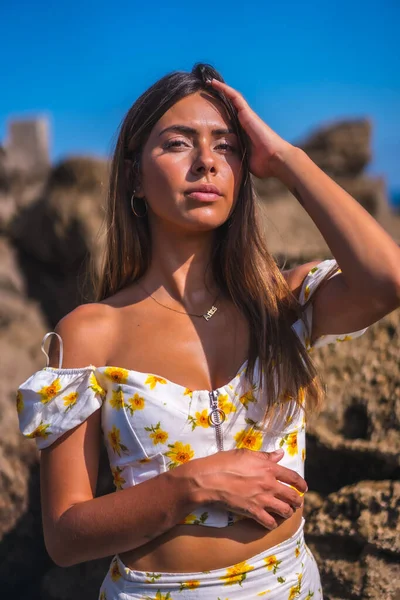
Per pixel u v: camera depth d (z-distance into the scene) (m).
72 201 5.86
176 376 1.90
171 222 2.01
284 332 1.99
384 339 2.94
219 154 1.99
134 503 1.77
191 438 1.82
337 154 7.99
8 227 6.25
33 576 3.47
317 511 2.71
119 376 1.86
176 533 1.83
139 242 2.12
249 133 2.01
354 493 2.62
